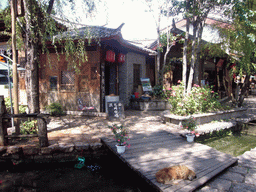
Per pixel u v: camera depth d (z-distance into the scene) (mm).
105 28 8656
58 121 7504
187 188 2984
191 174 3244
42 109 9305
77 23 6648
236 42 9375
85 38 7340
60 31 6637
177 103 7379
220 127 6836
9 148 4496
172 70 13211
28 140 5129
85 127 6660
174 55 13219
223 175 3654
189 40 11891
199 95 7410
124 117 8180
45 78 9258
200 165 3799
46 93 9281
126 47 9875
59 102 9125
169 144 5031
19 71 9539
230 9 7961
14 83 5047
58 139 5297
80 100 8852
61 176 4148
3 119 4641
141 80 11445
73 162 4777
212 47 11195
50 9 6109
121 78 10805
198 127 6605
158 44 11719
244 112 9617
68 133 5910
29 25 5609
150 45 12852
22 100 9656
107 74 11031
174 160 4023
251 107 11633
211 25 11148
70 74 8969
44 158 4637
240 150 5875
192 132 5438
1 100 4562
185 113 7125
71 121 7531
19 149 4504
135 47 9969
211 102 7887
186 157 4195
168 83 12898
